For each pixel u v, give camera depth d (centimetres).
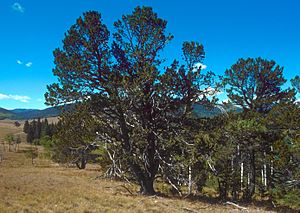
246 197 2825
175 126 2566
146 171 2611
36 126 14738
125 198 2198
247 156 3042
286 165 2519
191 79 2441
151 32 2434
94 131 2550
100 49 2377
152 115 2550
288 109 2842
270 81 3167
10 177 2994
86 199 2027
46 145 7375
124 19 2453
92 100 2359
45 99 2417
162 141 2491
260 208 2441
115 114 2473
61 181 2934
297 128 2698
